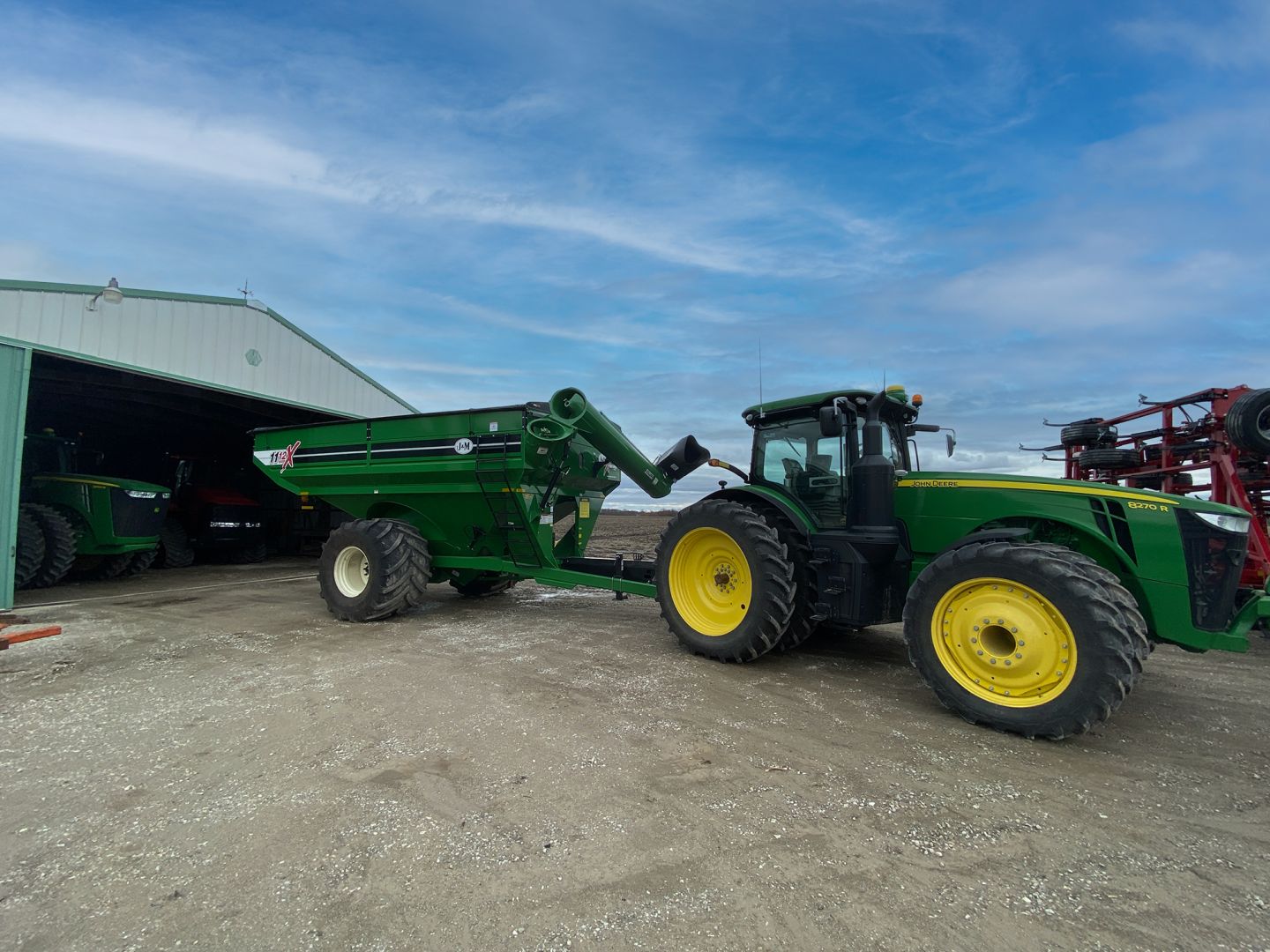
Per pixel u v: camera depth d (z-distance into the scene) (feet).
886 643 18.89
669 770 9.84
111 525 31.65
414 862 7.39
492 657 16.81
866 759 10.38
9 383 22.08
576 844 7.76
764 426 18.25
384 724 11.77
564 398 19.89
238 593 29.07
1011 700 11.57
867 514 14.96
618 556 22.06
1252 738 11.64
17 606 25.23
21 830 8.12
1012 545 11.89
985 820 8.46
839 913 6.52
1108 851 7.77
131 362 32.27
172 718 12.10
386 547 21.31
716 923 6.35
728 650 15.93
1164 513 12.07
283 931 6.26
